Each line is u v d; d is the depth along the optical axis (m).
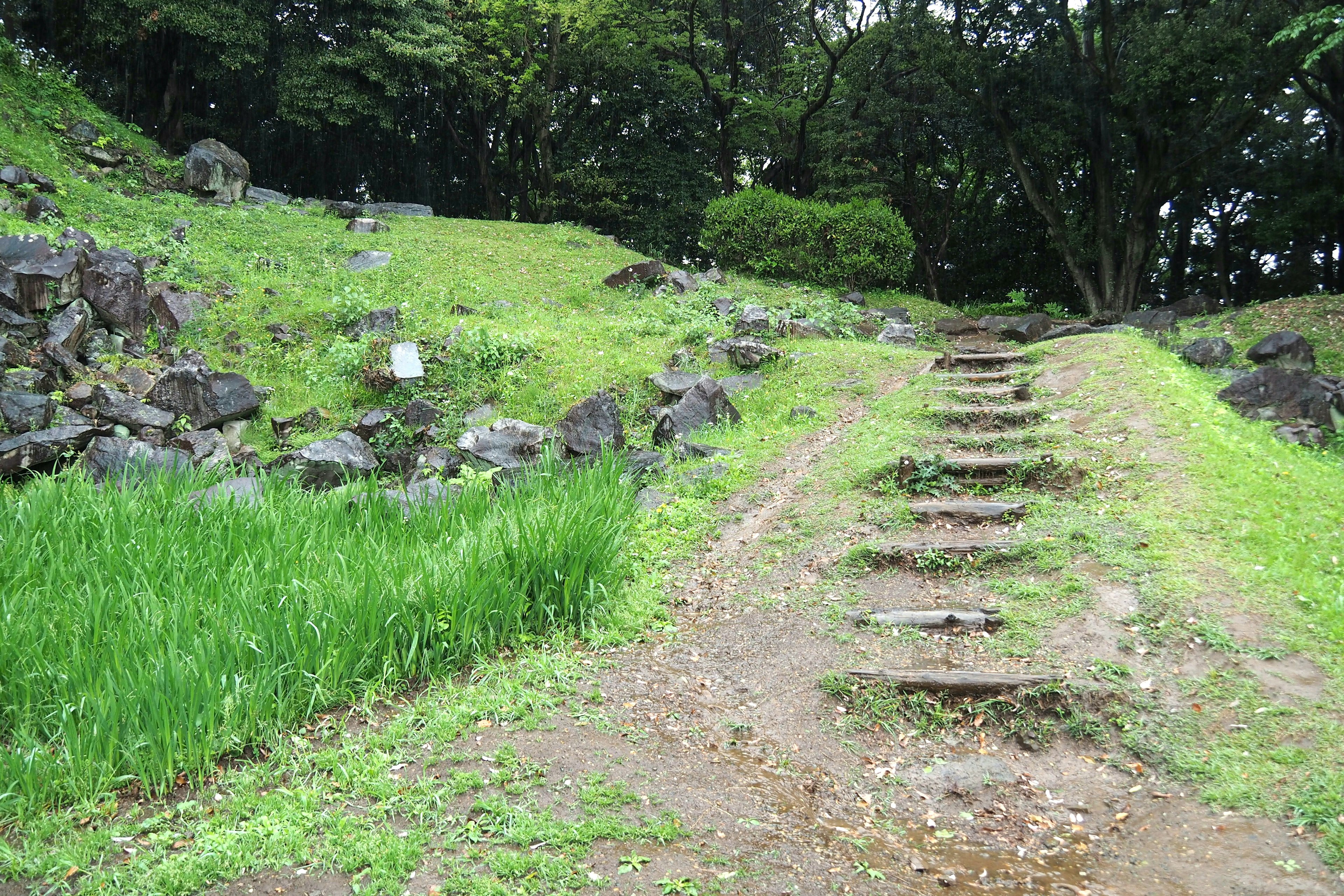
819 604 5.93
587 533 6.13
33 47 20.95
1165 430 7.58
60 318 10.71
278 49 23.69
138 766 3.85
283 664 4.53
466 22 26.34
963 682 4.71
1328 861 3.41
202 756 4.02
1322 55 18.42
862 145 24.28
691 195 28.56
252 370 11.55
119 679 4.11
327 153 26.92
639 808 3.87
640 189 28.52
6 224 13.27
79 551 5.56
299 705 4.48
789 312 15.60
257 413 10.66
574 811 3.82
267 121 25.41
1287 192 23.19
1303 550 5.62
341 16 23.52
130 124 21.58
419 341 11.97
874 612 5.66
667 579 6.65
